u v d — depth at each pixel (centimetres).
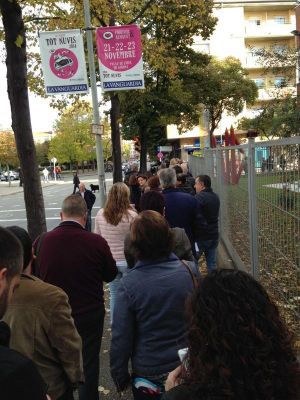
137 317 261
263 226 476
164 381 255
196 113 2762
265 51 1611
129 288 262
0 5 591
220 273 145
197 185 719
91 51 1141
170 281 260
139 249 269
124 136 2586
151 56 1520
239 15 6009
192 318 141
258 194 500
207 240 707
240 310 134
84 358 354
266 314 136
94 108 1162
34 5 1027
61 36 906
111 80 1036
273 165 418
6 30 607
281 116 1452
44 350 254
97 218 527
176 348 255
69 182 5841
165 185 591
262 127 1734
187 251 409
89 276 354
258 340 130
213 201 705
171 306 256
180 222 573
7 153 5641
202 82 2753
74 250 353
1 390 131
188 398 135
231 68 3844
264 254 475
